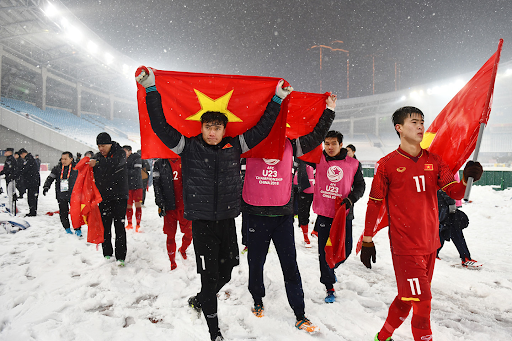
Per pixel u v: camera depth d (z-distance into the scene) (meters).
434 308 3.09
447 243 5.52
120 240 4.19
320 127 2.93
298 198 5.49
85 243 5.29
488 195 9.49
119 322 2.76
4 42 29.02
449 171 2.20
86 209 4.31
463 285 3.67
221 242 2.54
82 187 4.40
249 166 2.79
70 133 31.80
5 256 4.52
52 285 3.53
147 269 4.11
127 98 49.28
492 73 2.10
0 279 3.66
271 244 5.19
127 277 3.83
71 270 4.02
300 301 2.67
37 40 29.62
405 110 2.20
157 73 2.57
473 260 4.30
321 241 3.29
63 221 5.99
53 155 28.44
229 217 2.48
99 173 4.23
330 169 3.32
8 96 33.12
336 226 2.99
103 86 44.19
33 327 2.59
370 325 2.72
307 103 3.16
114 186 4.19
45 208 9.15
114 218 4.21
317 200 3.39
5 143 26.36
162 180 4.07
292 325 2.71
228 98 2.71
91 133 35.28
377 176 2.26
